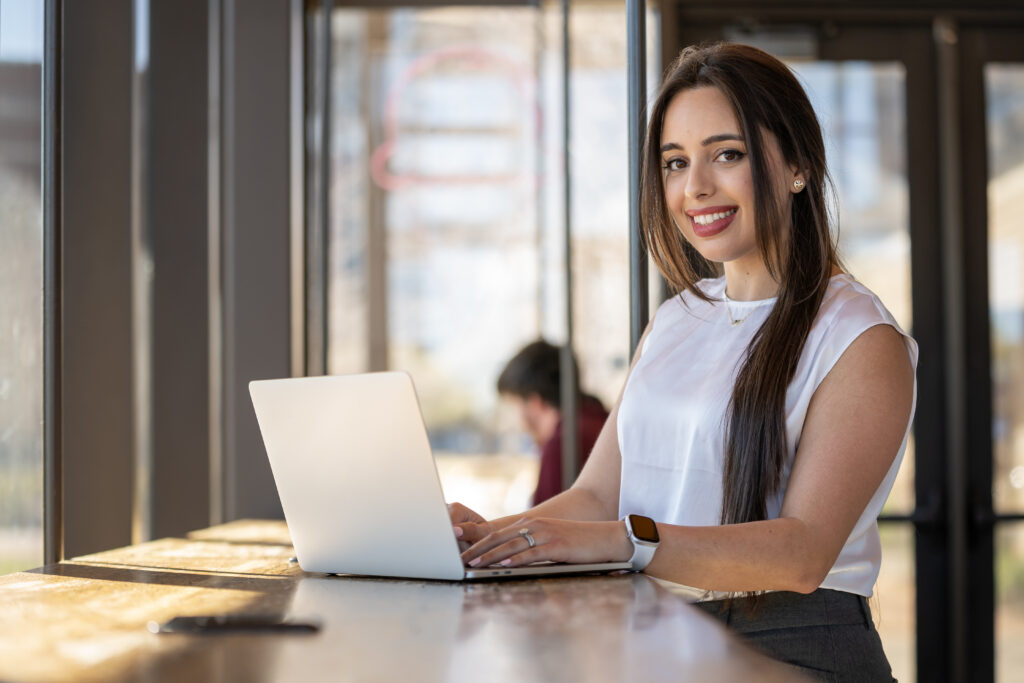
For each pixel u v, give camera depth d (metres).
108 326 2.44
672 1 3.33
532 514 1.41
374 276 3.31
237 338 2.65
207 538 1.72
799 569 1.14
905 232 3.40
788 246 1.35
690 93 1.40
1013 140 3.42
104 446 2.43
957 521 3.33
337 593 1.02
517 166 3.33
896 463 1.28
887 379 1.24
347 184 3.30
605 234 3.28
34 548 2.10
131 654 0.76
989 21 3.40
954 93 3.37
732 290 1.46
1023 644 3.35
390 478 1.09
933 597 3.36
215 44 2.73
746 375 1.30
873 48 3.40
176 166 2.72
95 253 2.42
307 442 1.15
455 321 3.32
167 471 2.69
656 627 0.82
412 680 0.67
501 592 1.01
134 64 2.46
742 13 3.38
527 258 3.32
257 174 2.66
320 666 0.71
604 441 1.56
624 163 3.28
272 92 2.67
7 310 2.06
